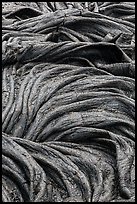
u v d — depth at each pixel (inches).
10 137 208.1
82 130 217.6
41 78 241.9
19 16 305.1
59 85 237.1
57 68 251.1
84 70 253.1
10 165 197.9
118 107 234.7
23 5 315.9
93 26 295.3
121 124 223.9
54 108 226.5
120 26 297.4
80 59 265.6
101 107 232.7
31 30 284.7
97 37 289.9
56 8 318.7
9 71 248.1
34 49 257.4
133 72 258.8
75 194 193.6
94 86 241.3
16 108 221.6
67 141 217.5
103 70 259.0
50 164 200.8
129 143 215.9
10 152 201.0
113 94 238.1
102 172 203.5
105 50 268.4
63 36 286.7
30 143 207.2
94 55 268.5
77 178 197.9
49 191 193.2
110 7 322.0
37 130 216.7
